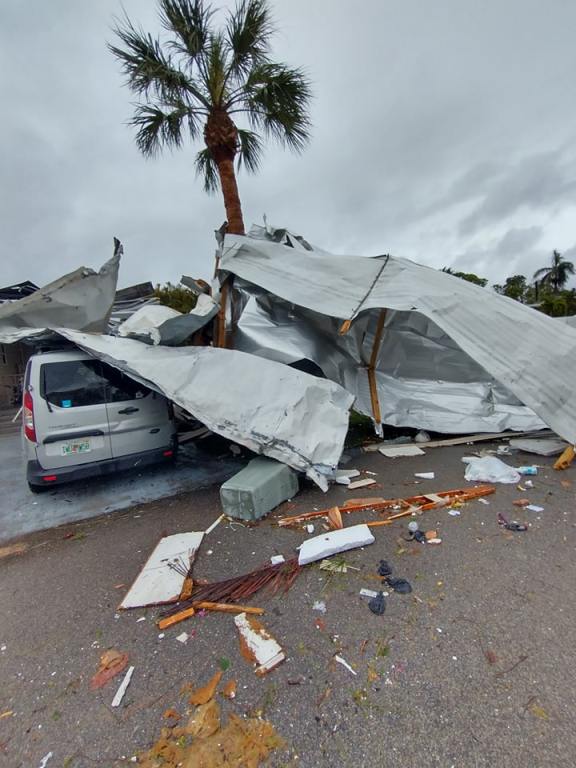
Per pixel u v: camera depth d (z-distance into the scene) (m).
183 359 4.12
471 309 4.39
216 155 7.61
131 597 2.35
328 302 4.65
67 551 3.04
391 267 4.87
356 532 2.81
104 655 1.94
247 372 4.05
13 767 1.44
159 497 4.04
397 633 1.94
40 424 3.69
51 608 2.35
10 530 3.52
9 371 12.55
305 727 1.51
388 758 1.38
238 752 1.43
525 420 5.66
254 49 7.25
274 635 1.98
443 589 2.23
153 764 1.41
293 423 3.77
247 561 2.68
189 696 1.68
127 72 6.95
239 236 5.73
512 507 3.20
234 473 4.62
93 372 4.04
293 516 3.27
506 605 2.07
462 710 1.53
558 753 1.36
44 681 1.81
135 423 4.18
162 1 6.60
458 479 3.91
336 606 2.16
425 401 6.02
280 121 7.81
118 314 6.82
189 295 15.60
